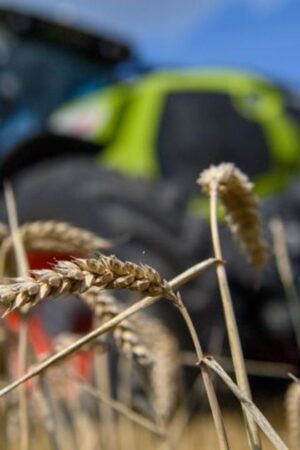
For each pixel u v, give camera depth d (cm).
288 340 688
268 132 803
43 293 111
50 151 740
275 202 751
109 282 117
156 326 293
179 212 681
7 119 809
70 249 226
